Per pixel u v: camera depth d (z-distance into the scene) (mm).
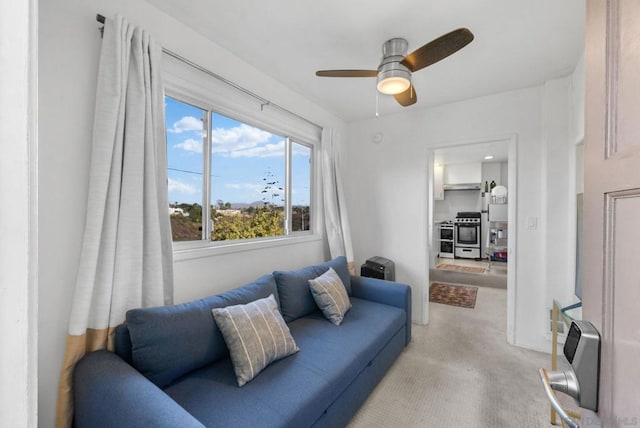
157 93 1566
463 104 2988
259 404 1251
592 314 638
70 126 1336
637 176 478
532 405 1862
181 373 1392
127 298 1420
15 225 309
